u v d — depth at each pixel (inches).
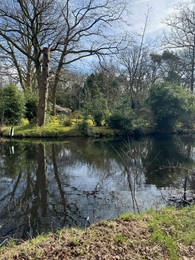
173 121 729.6
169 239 123.2
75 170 313.7
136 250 114.9
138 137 666.2
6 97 616.7
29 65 852.6
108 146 498.9
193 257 110.8
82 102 922.1
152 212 167.0
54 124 679.7
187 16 882.1
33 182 259.3
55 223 168.7
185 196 223.9
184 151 457.1
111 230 133.4
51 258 107.0
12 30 653.9
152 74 1191.6
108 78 1096.2
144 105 761.6
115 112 683.4
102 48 712.4
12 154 384.8
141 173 288.2
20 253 111.0
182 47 919.0
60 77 793.6
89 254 110.1
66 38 700.7
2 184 248.2
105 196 222.2
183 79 999.0
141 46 1030.4
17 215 180.7
